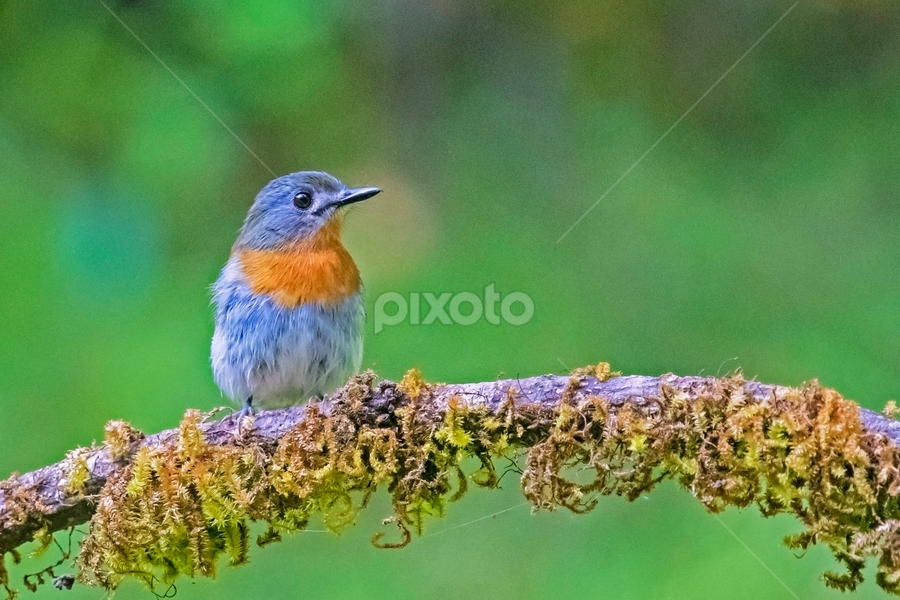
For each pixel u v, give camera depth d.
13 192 11.33
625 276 11.72
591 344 11.26
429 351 11.47
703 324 11.20
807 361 10.77
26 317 10.73
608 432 5.95
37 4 11.91
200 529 6.33
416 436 6.24
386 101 12.80
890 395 10.37
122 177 11.61
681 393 5.88
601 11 13.09
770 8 12.79
